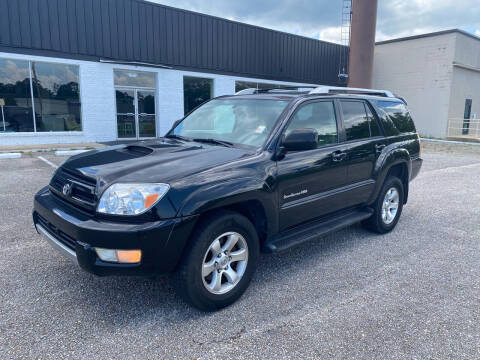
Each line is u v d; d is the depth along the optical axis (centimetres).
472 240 498
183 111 1650
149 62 1504
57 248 308
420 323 299
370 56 1914
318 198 392
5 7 1180
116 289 343
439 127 2164
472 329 293
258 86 1903
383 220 510
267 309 316
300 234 392
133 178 286
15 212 558
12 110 1247
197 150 353
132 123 1529
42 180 770
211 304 305
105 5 1372
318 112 409
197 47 1636
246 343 269
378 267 406
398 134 528
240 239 322
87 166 322
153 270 277
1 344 260
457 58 2086
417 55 2206
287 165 355
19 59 1225
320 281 370
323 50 2152
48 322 288
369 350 264
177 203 278
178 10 1557
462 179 941
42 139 1311
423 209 652
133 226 268
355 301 331
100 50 1382
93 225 272
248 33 1803
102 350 257
